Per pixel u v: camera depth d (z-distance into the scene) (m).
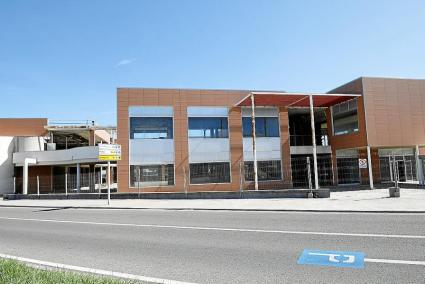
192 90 27.36
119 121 26.03
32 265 6.77
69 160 31.09
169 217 13.80
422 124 25.75
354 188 25.52
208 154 27.03
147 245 8.43
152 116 26.58
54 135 42.25
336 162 28.80
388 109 25.31
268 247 7.64
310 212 13.63
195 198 21.47
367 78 25.25
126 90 26.38
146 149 26.20
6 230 11.96
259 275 5.67
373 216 11.75
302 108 29.64
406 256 6.46
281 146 28.20
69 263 6.93
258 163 27.62
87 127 37.19
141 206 18.30
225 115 27.73
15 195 27.48
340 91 27.77
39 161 32.16
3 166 34.00
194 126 27.09
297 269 5.93
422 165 24.75
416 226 9.50
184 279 5.59
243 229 10.12
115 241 9.12
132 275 5.90
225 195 20.84
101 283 5.09
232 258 6.83
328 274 5.60
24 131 38.53
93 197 24.38
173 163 26.50
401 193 20.28
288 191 19.75
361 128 25.31
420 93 26.09
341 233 8.85
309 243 7.86
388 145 24.95
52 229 11.78
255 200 19.12
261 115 28.34
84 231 11.05
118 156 21.31
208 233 9.71
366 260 6.29
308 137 33.47
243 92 28.17
